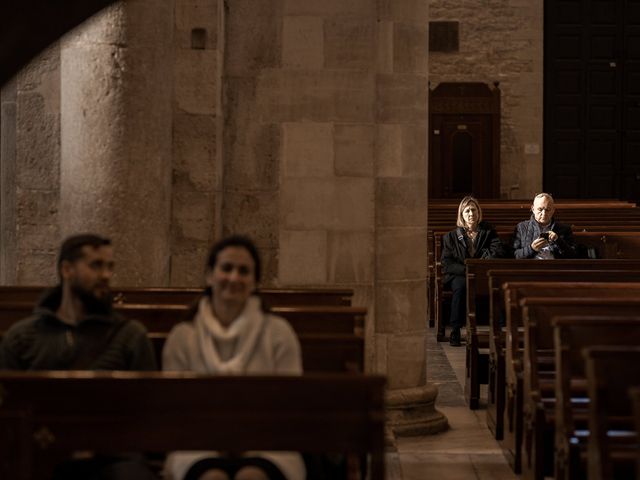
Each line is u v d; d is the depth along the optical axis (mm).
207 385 3984
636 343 5711
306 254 8484
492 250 12148
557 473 5844
